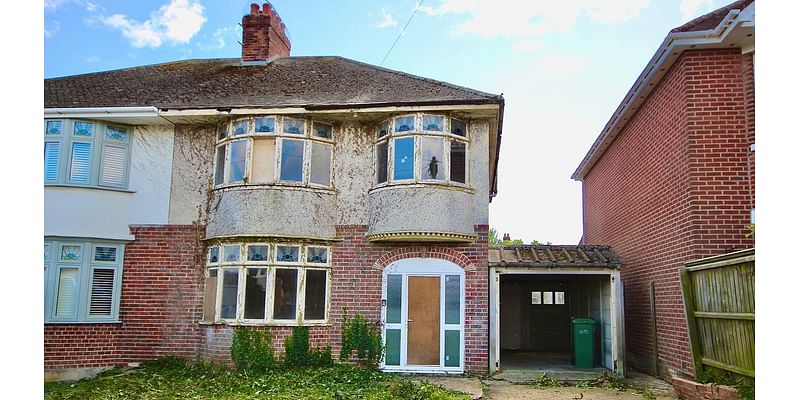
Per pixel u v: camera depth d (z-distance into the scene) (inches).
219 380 433.4
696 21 476.4
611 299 496.7
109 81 625.3
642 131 558.6
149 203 526.9
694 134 431.5
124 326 507.2
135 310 509.7
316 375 443.5
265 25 685.3
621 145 640.4
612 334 491.2
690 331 373.1
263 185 497.4
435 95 518.0
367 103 497.4
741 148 424.5
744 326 315.0
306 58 693.3
